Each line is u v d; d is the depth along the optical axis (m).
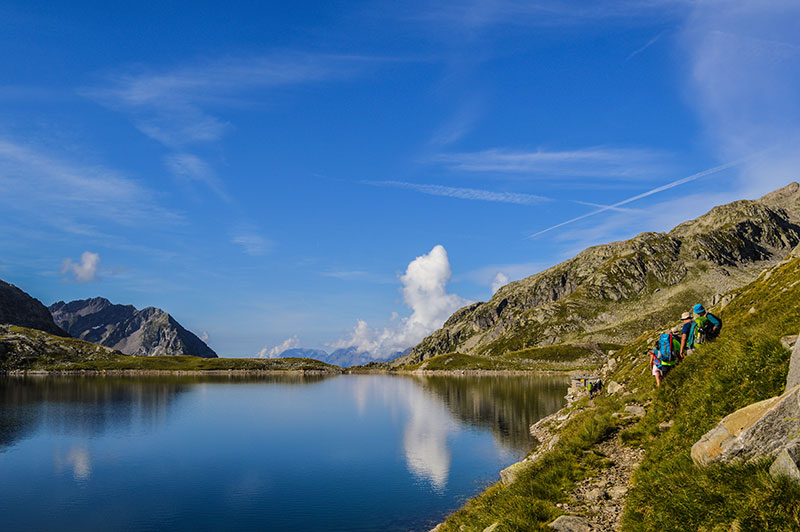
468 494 38.97
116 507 37.88
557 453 19.00
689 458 11.13
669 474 11.07
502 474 21.70
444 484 42.12
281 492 41.22
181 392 143.25
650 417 18.52
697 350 18.34
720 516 8.18
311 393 144.00
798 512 7.10
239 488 42.56
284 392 147.75
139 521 34.81
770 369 12.02
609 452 17.83
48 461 53.44
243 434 70.25
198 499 39.59
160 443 63.75
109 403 111.06
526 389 141.88
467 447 56.44
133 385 168.88
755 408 10.03
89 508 37.72
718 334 18.72
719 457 9.63
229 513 36.19
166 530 33.06
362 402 115.88
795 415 8.56
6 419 85.69
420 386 172.88
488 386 162.62
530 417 79.62
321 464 51.03
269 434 70.19
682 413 14.43
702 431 12.48
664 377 19.31
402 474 46.00
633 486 13.32
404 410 97.62
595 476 15.58
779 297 27.31
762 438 8.94
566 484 15.24
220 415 92.00
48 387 153.88
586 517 12.33
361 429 73.75
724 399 12.70
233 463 51.94
